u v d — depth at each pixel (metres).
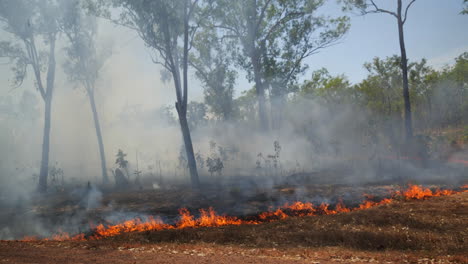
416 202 12.69
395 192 15.52
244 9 30.89
